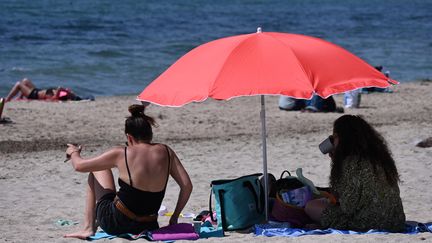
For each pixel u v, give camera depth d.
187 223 21.70
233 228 21.64
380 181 20.09
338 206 20.73
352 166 20.06
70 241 20.62
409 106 56.88
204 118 50.16
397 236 19.88
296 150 38.16
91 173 21.31
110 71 82.56
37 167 34.09
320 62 19.30
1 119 46.91
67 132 44.31
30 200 27.88
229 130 45.53
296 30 143.50
